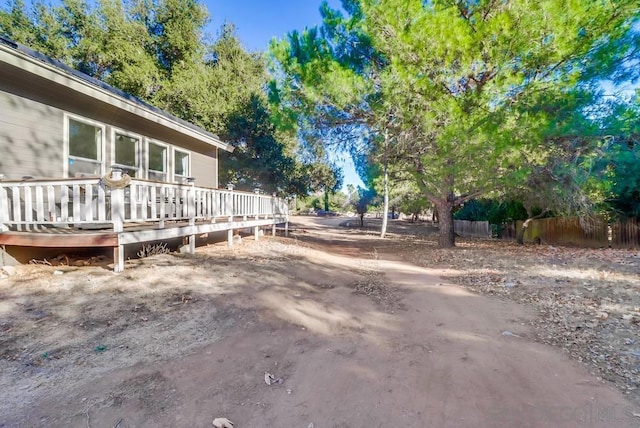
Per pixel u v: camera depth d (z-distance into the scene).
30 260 5.54
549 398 2.44
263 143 17.34
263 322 3.84
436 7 8.14
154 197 5.88
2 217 5.23
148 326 3.48
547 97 7.97
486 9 8.41
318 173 22.59
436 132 8.74
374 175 13.32
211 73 18.08
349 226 28.44
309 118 9.57
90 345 3.03
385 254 10.34
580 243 12.48
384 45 8.31
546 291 5.22
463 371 2.84
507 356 3.12
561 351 3.21
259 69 20.73
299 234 17.50
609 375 2.75
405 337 3.59
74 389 2.39
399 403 2.39
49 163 6.35
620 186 9.78
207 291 4.66
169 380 2.56
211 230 7.68
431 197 11.79
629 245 11.10
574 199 9.27
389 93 8.14
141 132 8.63
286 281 5.63
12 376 2.50
